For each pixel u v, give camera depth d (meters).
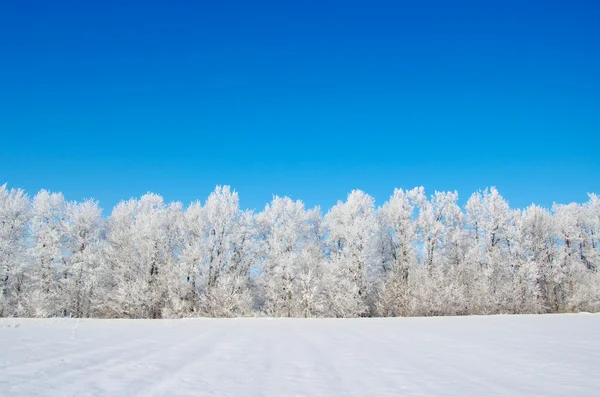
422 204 44.81
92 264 36.81
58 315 34.84
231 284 36.22
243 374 7.43
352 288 36.59
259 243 42.44
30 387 5.54
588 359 9.72
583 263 46.28
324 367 8.45
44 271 35.38
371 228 40.62
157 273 37.25
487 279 39.56
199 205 41.28
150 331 15.73
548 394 6.15
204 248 38.41
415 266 40.69
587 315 29.75
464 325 20.22
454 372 8.02
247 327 18.59
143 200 44.00
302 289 36.72
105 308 35.22
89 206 40.34
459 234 44.22
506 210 43.69
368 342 13.12
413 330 17.52
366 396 6.00
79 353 9.02
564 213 48.59
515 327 19.09
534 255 44.66
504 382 7.08
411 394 6.16
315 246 43.28
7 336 11.93
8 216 36.44
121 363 7.96
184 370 7.58
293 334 15.51
